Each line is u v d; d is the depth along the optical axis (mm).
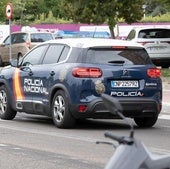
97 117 22062
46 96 23266
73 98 21891
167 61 50250
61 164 15797
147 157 7438
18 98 25062
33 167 15414
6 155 17109
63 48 23312
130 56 22859
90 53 22359
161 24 72938
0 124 24297
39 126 23609
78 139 20094
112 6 50000
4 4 88562
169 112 29094
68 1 51281
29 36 57969
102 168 15258
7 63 61406
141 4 52344
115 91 22094
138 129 23094
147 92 22625
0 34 73125
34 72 24047
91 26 70000
